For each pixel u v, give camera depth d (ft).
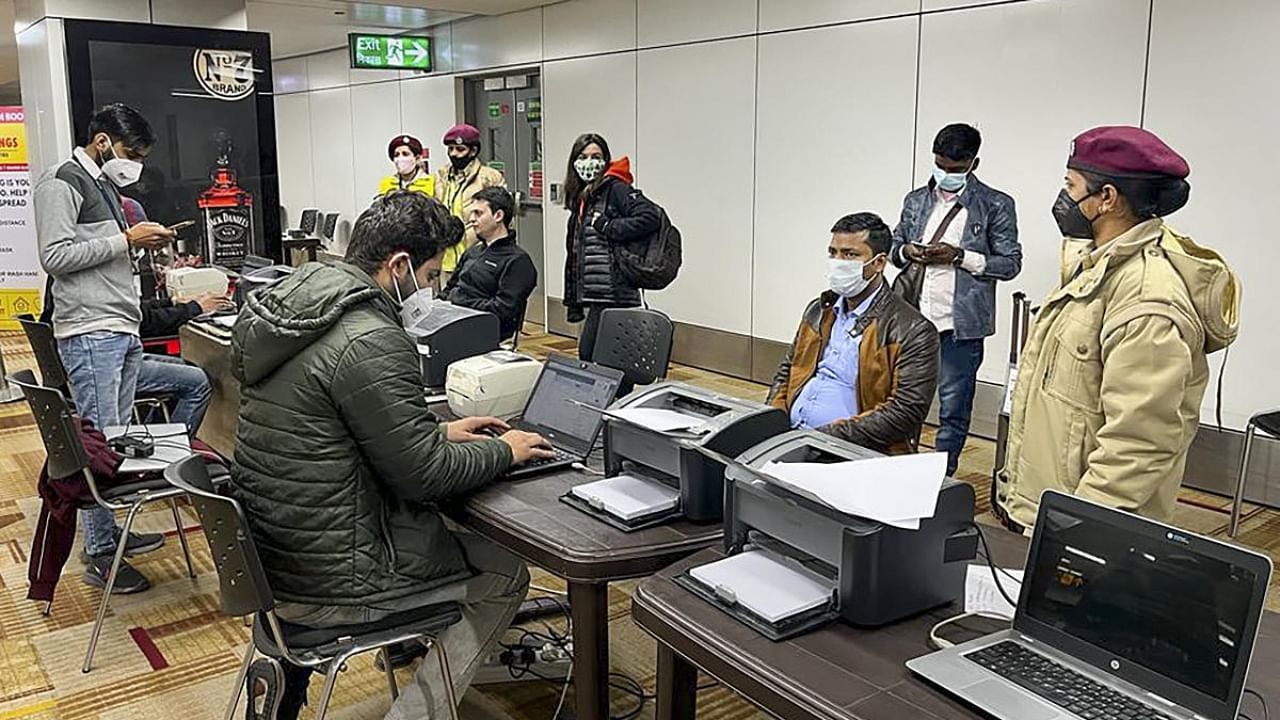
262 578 6.15
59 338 11.37
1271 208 13.05
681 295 22.66
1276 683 4.61
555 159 25.62
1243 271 13.43
